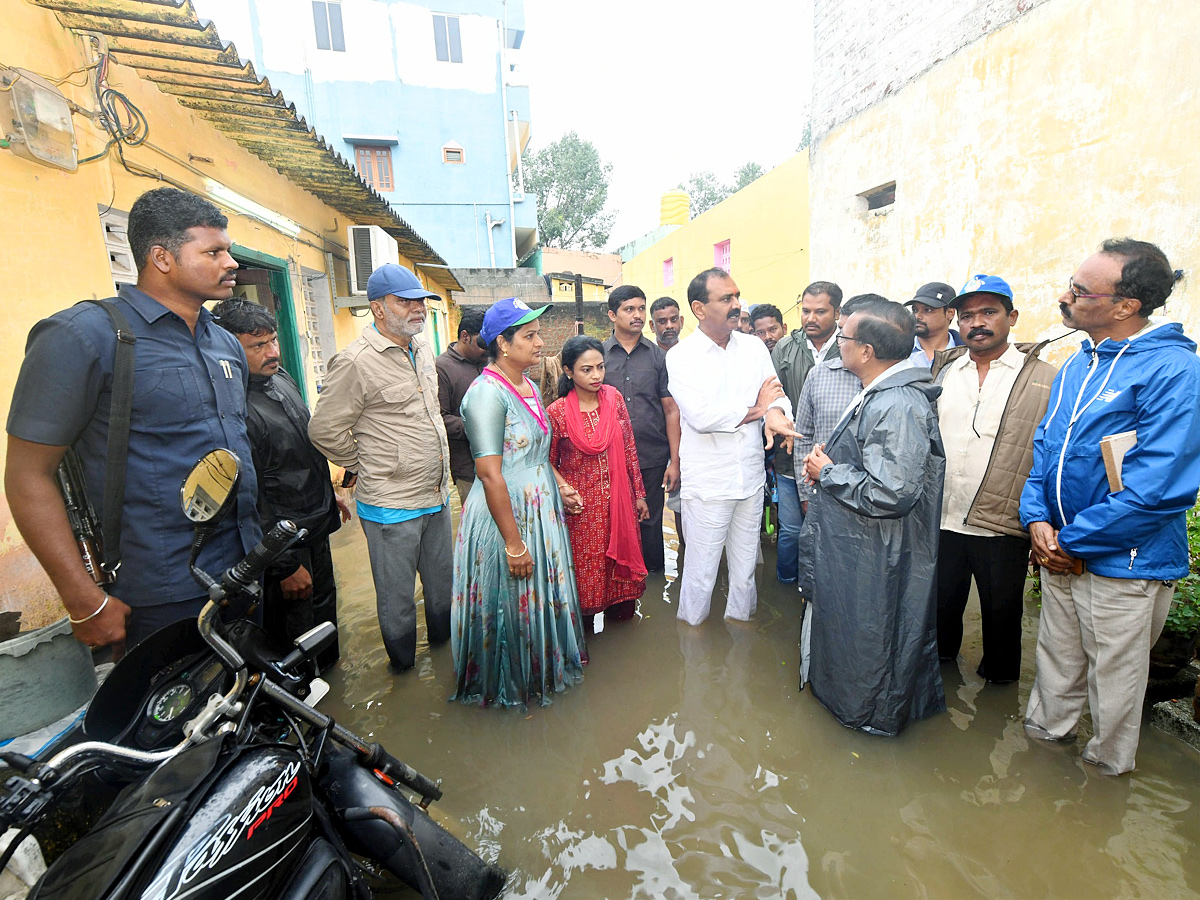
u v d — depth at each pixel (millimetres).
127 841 1044
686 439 3330
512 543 2631
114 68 3299
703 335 3150
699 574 3420
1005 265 5547
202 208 1835
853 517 2479
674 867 1962
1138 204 4414
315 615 3051
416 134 18422
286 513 2828
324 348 7176
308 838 1370
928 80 6262
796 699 2826
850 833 2078
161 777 1157
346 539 5230
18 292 2592
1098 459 2189
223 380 2012
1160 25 4184
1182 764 2350
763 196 12148
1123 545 2090
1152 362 2066
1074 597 2289
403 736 2619
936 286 3672
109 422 1726
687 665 3127
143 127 3529
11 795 1011
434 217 18938
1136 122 4383
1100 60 4586
